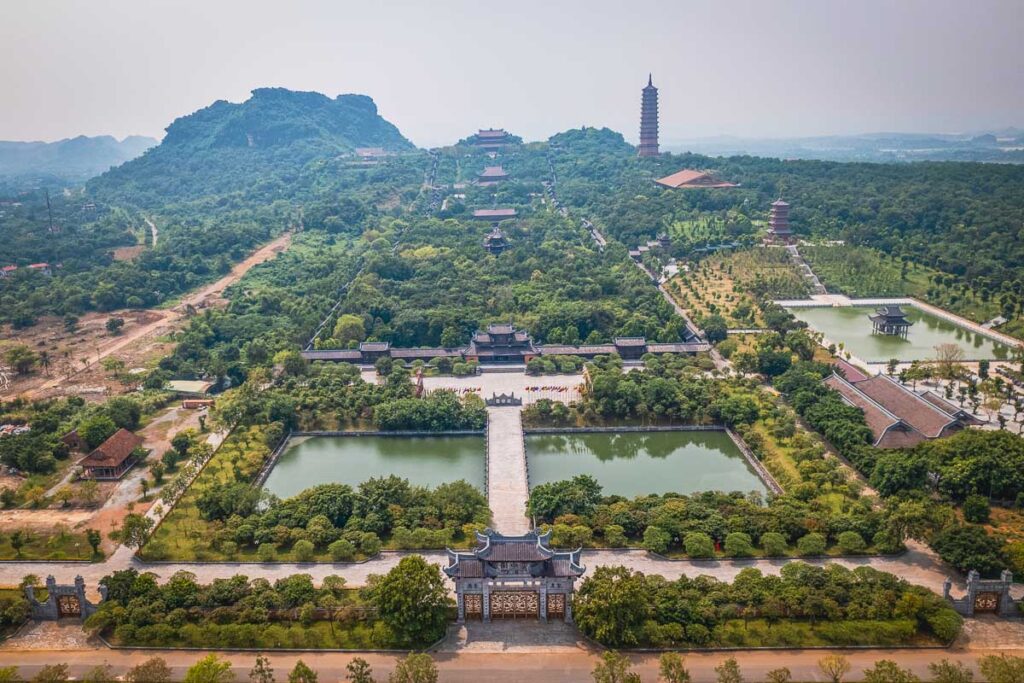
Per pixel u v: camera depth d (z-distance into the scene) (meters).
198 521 174.75
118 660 132.50
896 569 154.62
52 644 137.38
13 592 149.00
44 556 163.00
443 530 165.00
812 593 139.00
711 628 135.50
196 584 145.00
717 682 124.75
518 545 141.12
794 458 198.50
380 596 135.62
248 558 160.88
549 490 175.00
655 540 158.75
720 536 161.62
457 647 135.38
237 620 138.38
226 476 195.00
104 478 197.00
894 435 199.75
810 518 164.25
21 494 186.50
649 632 133.00
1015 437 186.12
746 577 145.38
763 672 127.44
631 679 118.06
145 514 178.75
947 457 184.00
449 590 146.62
